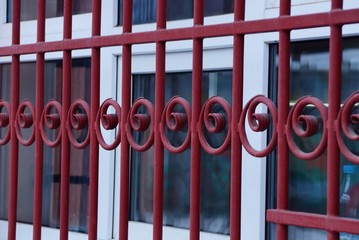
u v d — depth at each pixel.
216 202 4.21
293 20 2.59
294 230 3.83
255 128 2.67
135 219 4.58
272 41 3.84
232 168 2.75
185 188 4.36
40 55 3.44
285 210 2.62
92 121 3.22
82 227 4.84
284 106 2.62
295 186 3.85
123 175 3.12
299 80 3.82
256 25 2.69
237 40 2.75
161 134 2.99
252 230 3.90
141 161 4.57
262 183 3.87
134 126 3.06
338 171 2.50
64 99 3.33
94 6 3.23
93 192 3.23
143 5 4.59
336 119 2.49
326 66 3.72
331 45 2.51
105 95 4.57
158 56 3.00
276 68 3.88
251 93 3.92
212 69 4.16
